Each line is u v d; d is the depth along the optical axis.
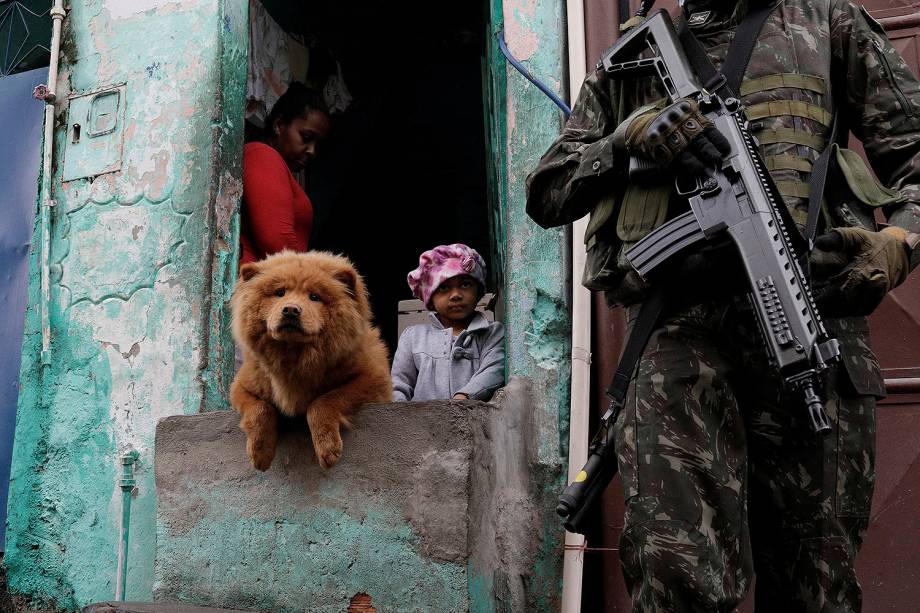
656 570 1.95
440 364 3.69
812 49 2.22
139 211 3.97
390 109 6.09
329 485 2.94
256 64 4.64
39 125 4.30
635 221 2.17
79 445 3.85
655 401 2.06
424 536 2.79
